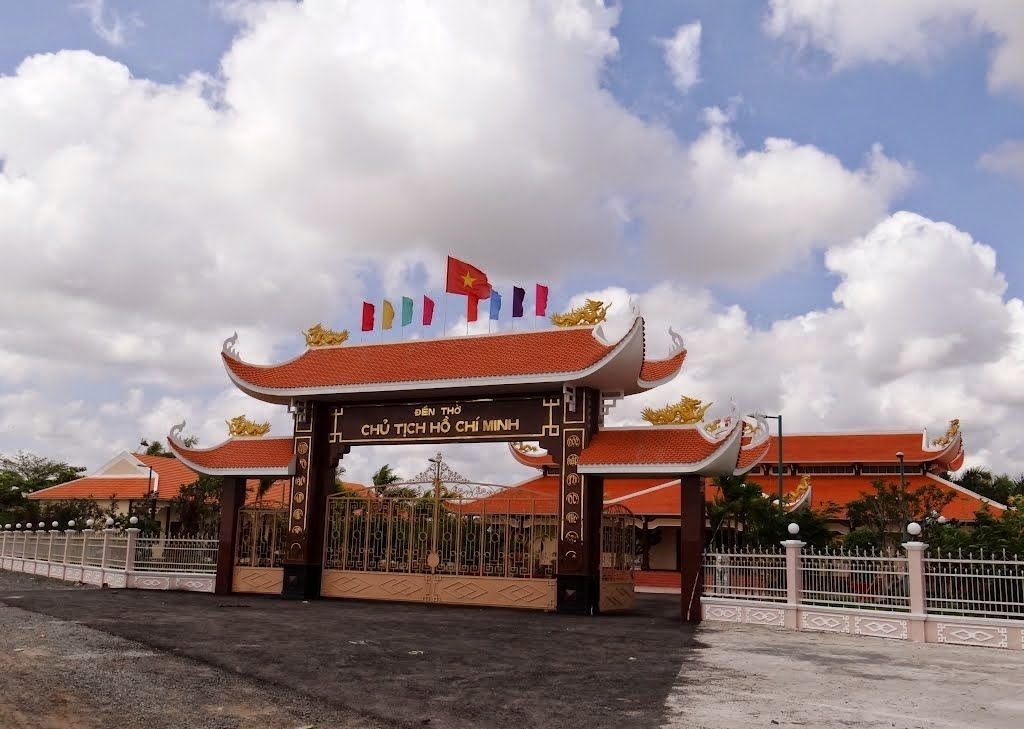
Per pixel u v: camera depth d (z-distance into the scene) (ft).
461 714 32.96
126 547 97.04
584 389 76.28
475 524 81.56
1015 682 42.19
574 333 78.95
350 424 86.84
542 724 31.68
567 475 75.56
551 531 78.38
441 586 81.10
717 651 52.01
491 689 37.88
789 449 154.71
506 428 79.15
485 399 80.64
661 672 43.57
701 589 70.38
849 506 113.39
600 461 72.49
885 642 58.03
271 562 89.66
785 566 67.00
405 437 83.82
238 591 89.76
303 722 31.19
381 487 86.12
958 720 33.37
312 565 85.61
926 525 92.27
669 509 124.26
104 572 98.94
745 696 37.50
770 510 103.91
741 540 104.42
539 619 68.44
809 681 41.70
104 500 162.81
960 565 59.11
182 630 53.93
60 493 170.19
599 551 75.51
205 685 36.55
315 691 36.35
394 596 82.79
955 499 135.33
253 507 91.61
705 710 34.45
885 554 84.84
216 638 50.80
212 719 31.04
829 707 35.42
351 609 73.56
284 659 43.93
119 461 171.94
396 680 39.34
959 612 58.18
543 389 77.71
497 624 63.77
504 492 91.66
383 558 84.53
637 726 31.50
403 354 85.10
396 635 55.31
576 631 60.64
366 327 90.74
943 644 57.31
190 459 90.22
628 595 80.64
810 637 60.34
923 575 60.13
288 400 87.61
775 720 32.81
